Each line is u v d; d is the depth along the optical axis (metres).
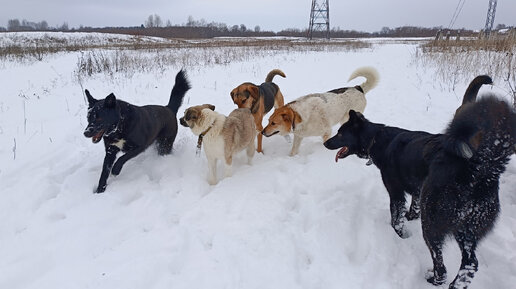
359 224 4.00
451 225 2.85
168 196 4.56
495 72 10.33
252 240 3.51
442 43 19.36
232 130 4.88
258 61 19.53
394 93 10.45
